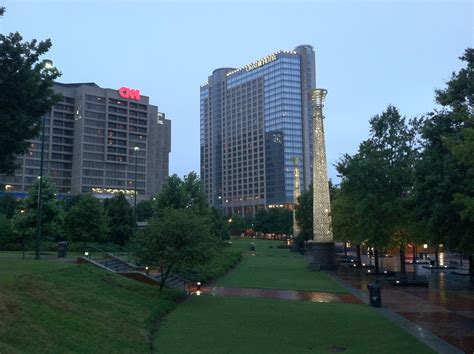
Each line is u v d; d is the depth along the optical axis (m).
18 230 37.31
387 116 34.47
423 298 25.00
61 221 39.09
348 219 40.12
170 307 20.16
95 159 154.12
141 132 166.12
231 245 90.00
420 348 13.75
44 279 17.22
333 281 33.62
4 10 14.32
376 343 14.45
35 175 144.38
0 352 9.42
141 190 164.62
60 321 13.22
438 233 18.27
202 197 47.16
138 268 29.75
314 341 14.72
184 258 23.05
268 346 14.05
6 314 11.91
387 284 32.03
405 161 32.34
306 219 69.50
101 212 45.25
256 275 37.41
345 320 18.22
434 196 17.78
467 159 12.78
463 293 27.20
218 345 14.07
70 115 155.38
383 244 33.88
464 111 15.92
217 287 29.02
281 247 91.88
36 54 14.88
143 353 12.88
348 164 34.84
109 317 15.53
